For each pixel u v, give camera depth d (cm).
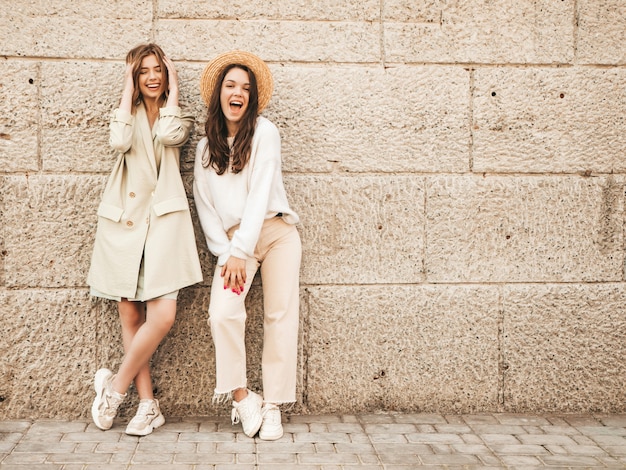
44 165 334
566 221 355
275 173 307
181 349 345
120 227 311
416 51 346
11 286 335
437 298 352
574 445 312
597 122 353
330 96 344
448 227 352
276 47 341
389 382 353
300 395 350
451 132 349
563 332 356
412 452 300
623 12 352
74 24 332
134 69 309
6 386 336
